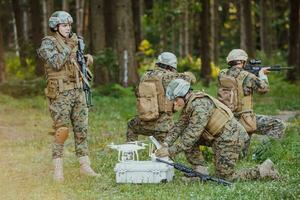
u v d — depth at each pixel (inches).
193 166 565.3
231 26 2728.8
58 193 533.6
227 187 518.9
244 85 653.3
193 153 562.9
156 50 2224.4
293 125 871.7
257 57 1937.7
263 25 2130.9
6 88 1342.3
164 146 539.5
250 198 486.0
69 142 786.2
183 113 531.5
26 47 1782.7
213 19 2038.6
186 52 2149.4
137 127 637.3
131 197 508.1
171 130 539.5
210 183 540.4
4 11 2511.1
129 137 643.5
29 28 2284.7
